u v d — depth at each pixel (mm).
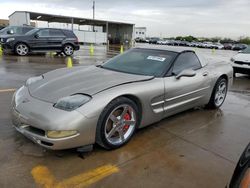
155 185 2572
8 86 6262
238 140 3736
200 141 3635
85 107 2826
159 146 3404
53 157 2965
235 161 3119
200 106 5051
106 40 36594
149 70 3916
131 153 3176
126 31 43125
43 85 3359
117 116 3221
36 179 2559
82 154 3066
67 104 2826
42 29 13789
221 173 2842
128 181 2611
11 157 2912
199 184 2627
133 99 3328
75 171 2727
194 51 4730
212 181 2686
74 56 15086
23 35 13406
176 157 3141
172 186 2572
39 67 9734
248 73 9477
